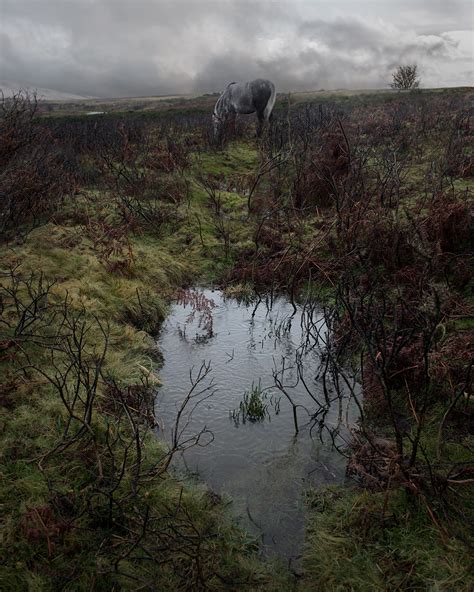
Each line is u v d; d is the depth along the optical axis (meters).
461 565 2.68
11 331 4.66
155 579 2.69
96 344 4.96
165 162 11.02
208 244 8.33
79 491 3.14
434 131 13.43
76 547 2.82
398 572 2.74
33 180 7.94
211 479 3.61
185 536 2.84
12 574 2.59
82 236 7.59
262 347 5.66
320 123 12.39
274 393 4.73
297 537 3.14
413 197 8.27
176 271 7.55
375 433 3.98
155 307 6.36
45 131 10.05
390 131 13.35
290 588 2.77
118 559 2.63
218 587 2.73
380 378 3.35
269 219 8.81
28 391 4.04
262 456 3.87
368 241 6.69
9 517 2.88
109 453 3.45
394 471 3.22
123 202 8.84
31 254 6.56
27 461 3.30
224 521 3.21
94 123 15.94
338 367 4.68
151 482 3.34
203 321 6.27
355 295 5.20
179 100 53.97
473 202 6.88
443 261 6.05
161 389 4.77
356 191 7.90
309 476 3.65
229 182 11.32
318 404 4.29
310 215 8.61
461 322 5.07
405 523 3.02
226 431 4.17
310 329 6.02
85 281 6.14
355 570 2.79
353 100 26.05
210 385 4.86
